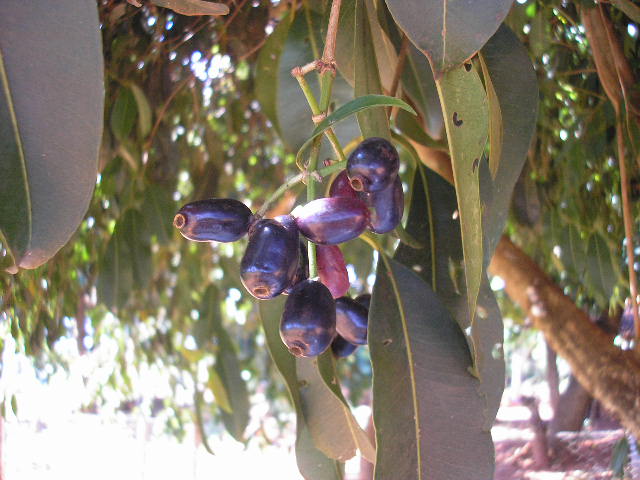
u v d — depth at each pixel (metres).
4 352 0.45
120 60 0.42
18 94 0.18
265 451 1.23
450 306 0.30
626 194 0.37
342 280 0.23
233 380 0.66
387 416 0.25
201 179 0.56
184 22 0.42
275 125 0.42
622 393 0.43
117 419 0.95
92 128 0.19
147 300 0.71
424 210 0.32
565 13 0.40
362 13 0.26
